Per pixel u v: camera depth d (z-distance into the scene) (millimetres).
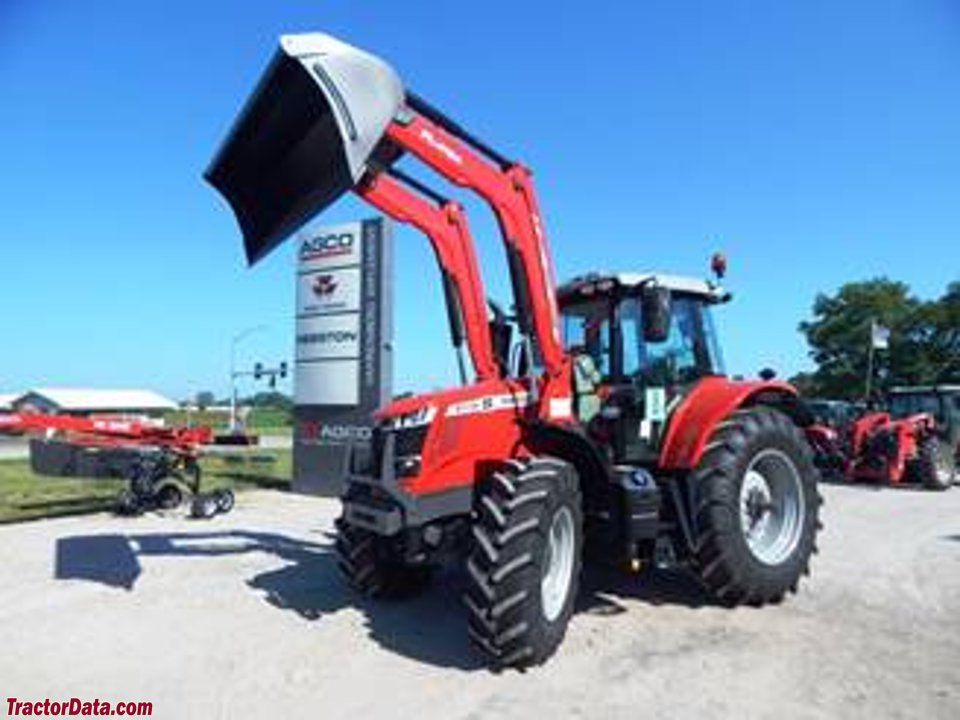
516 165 6305
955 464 17594
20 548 9320
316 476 14930
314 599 7164
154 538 10023
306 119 6035
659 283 7379
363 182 6242
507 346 7164
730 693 5113
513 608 5340
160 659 5676
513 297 6383
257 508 12977
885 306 45312
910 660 5688
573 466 6254
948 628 6414
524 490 5531
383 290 14539
